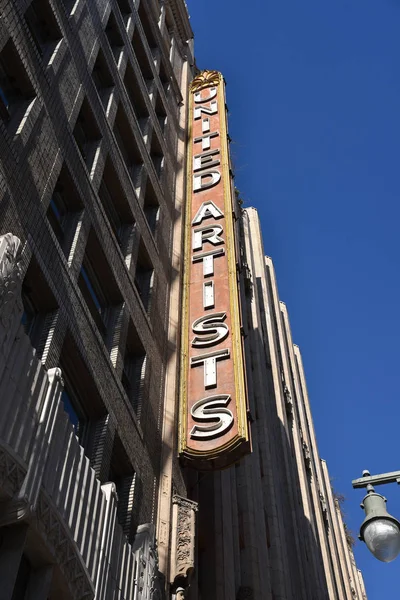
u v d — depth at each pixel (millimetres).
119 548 13633
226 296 23922
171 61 41281
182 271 27188
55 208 17703
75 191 18281
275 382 49781
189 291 24922
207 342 22375
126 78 29750
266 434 38031
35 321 14734
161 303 24500
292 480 44531
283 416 47781
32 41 17203
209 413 19844
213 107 37438
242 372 20625
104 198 22672
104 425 16188
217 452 18828
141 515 16781
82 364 15758
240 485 30219
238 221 52500
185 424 19922
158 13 41438
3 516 9789
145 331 21562
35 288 14766
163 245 27250
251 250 60250
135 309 21250
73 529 11641
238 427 18922
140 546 15172
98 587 12125
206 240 27312
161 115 34781
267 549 30359
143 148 28359
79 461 12539
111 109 24531
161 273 25688
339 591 50531
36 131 16094
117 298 20094
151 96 33375
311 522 45688
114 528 13547
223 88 38750
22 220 14117
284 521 37344
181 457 19312
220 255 26125
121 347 19000
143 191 26328
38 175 15594
